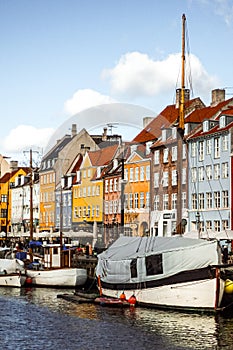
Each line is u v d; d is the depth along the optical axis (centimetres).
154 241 3347
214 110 7319
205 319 3030
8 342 2495
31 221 6119
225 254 4616
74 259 4869
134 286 3491
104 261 3747
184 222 5153
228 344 2461
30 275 4784
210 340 2539
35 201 8288
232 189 6350
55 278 4662
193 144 7000
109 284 3728
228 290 3212
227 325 2866
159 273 3325
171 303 3272
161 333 2675
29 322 2988
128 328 2794
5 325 2902
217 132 6606
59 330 2755
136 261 3453
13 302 3806
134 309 3366
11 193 11825
